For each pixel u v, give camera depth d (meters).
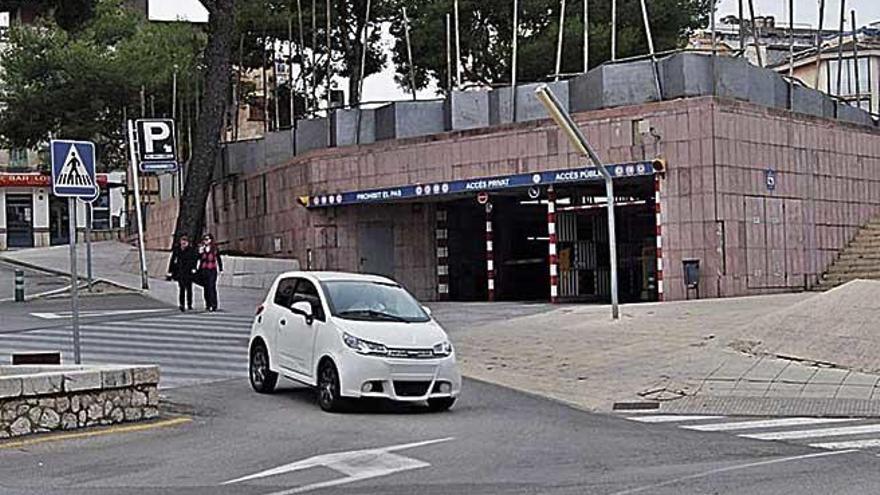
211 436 16.17
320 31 61.25
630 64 37.84
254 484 12.62
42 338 30.66
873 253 38.97
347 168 43.81
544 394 21.53
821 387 20.44
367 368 18.00
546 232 45.56
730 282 35.34
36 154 81.62
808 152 38.66
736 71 37.72
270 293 21.33
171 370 24.25
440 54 58.34
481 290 45.22
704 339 25.59
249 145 51.91
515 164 39.25
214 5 48.88
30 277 55.03
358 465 13.76
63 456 14.59
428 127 43.78
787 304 30.06
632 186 38.88
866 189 41.22
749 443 15.48
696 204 35.28
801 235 38.06
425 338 18.53
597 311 32.59
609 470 13.27
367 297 19.39
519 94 41.19
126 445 15.41
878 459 13.85
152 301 42.47
